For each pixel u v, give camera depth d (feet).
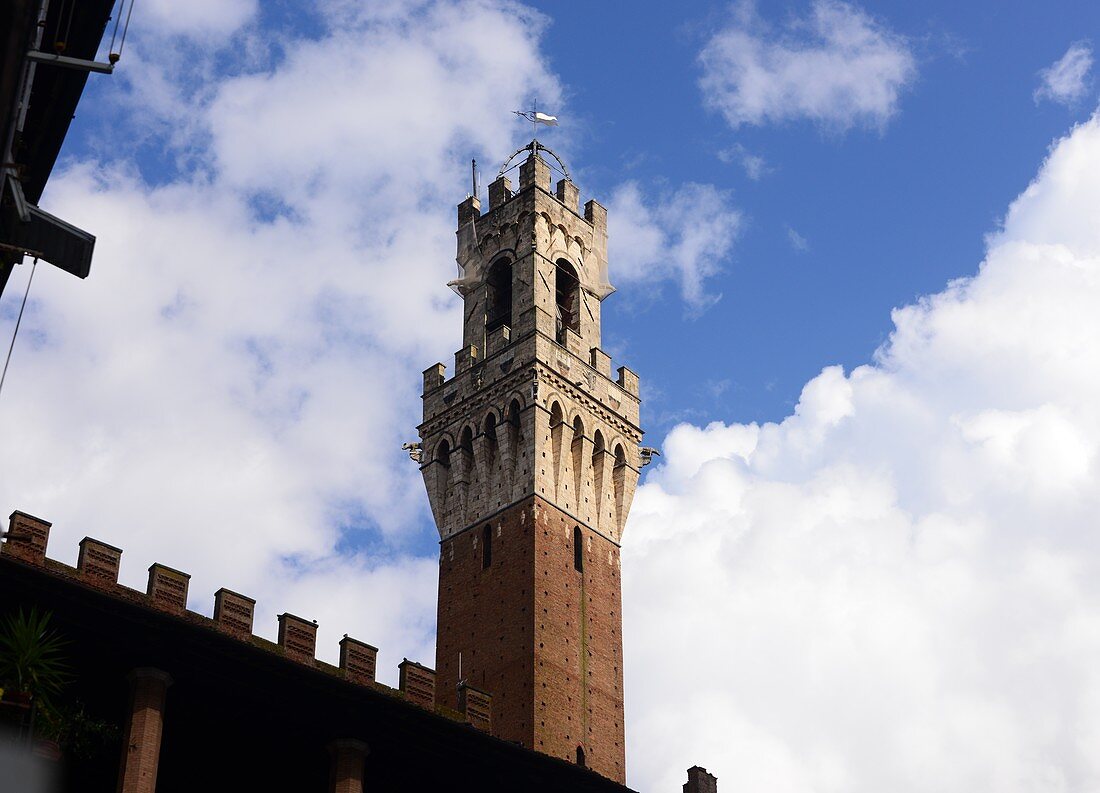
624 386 376.89
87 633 182.09
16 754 96.99
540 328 359.25
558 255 379.35
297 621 229.66
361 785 201.77
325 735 204.95
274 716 200.23
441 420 365.40
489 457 354.33
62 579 177.47
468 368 365.61
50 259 110.01
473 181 401.49
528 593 326.85
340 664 233.35
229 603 222.28
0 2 76.79
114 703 190.49
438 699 328.90
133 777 178.09
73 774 185.37
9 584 175.83
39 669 132.36
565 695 320.29
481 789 223.10
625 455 366.84
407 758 212.84
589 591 340.59
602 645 337.11
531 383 350.84
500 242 383.65
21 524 198.49
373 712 204.33
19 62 79.71
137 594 207.21
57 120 136.67
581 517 349.00
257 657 191.93
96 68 101.50
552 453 349.00
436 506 357.61
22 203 106.93
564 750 313.53
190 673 190.08
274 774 208.54
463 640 333.01
